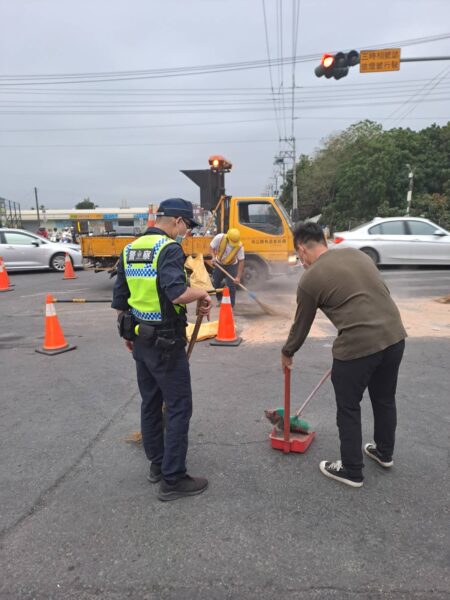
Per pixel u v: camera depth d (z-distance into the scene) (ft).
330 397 13.25
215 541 7.47
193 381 14.74
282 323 22.62
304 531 7.65
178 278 7.91
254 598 6.33
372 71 38.19
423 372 15.16
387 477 9.20
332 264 8.36
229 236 23.70
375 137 139.54
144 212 225.15
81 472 9.67
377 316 8.20
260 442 10.74
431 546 7.23
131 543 7.47
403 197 132.16
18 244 48.47
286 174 197.36
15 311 27.63
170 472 8.49
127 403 13.30
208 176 33.81
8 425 11.99
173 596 6.41
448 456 9.93
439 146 135.64
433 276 38.55
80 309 27.99
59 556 7.21
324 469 9.30
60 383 15.07
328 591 6.41
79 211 229.45
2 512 8.35
